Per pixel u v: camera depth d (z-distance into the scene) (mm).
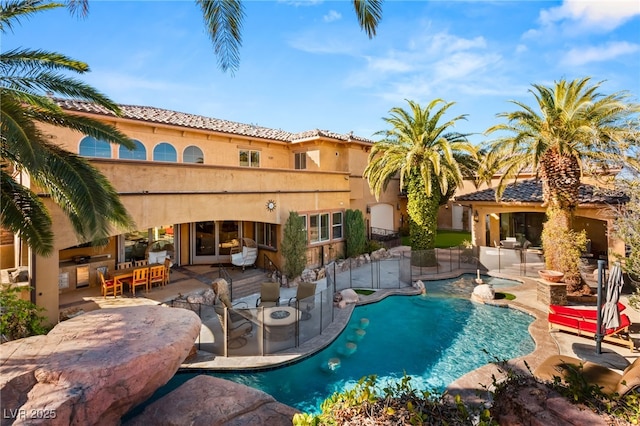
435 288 18250
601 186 16891
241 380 9695
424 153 21688
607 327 10227
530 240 29219
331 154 25359
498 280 19625
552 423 4355
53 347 6441
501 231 30312
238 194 16297
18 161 9086
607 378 7168
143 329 7289
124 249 17047
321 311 12430
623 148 13812
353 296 15609
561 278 15547
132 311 8383
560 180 16031
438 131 21719
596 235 24656
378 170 24609
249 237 21531
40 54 8703
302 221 18531
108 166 12070
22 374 5570
